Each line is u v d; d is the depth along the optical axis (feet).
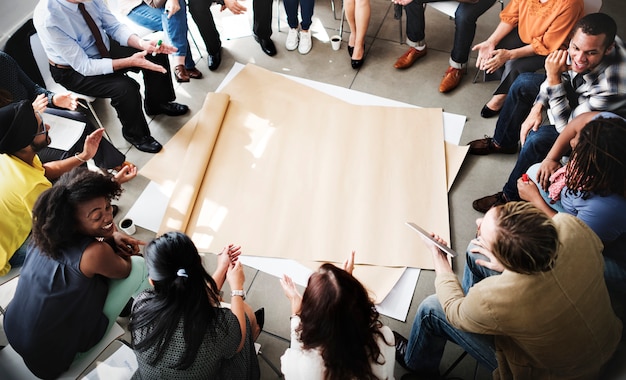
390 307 7.73
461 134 10.08
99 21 9.30
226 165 9.57
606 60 7.25
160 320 4.83
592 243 4.61
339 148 9.75
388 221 8.64
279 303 7.88
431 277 8.02
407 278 8.02
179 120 10.65
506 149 9.62
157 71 9.61
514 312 4.54
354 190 9.07
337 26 12.60
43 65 9.45
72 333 5.82
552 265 4.33
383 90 11.00
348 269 6.23
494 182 9.32
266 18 11.35
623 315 6.02
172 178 9.55
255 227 8.64
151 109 10.64
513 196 8.53
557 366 4.84
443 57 11.68
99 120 10.23
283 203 8.95
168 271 4.76
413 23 10.85
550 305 4.43
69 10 8.48
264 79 11.28
